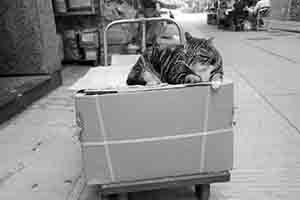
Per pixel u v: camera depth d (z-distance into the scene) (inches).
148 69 53.3
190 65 50.4
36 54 123.6
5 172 65.3
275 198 53.4
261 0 366.6
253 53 194.9
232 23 374.6
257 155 68.3
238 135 78.3
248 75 137.3
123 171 45.9
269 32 333.1
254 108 96.5
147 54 58.2
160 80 52.9
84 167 45.6
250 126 83.6
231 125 46.8
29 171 65.4
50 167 66.8
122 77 62.0
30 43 122.3
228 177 49.1
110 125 43.1
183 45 56.9
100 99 41.6
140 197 54.9
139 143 44.6
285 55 183.5
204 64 50.0
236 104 100.6
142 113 43.0
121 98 41.9
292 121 86.2
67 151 73.9
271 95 108.7
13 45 122.9
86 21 179.0
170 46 57.2
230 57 183.0
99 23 173.5
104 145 44.0
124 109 42.4
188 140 45.6
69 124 90.7
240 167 63.6
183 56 51.5
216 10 455.5
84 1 167.0
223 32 349.7
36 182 61.1
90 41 171.6
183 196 54.9
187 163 47.0
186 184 48.4
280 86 119.3
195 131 45.4
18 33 121.1
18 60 124.7
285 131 80.1
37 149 75.3
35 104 111.0
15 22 119.6
